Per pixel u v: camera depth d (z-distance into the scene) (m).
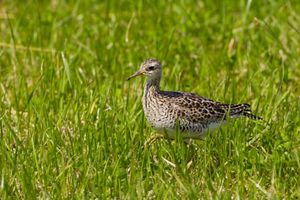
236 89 15.23
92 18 19.95
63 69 16.05
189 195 11.52
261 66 16.66
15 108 14.62
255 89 15.43
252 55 17.23
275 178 12.18
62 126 13.84
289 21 18.81
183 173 12.03
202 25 19.02
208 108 13.07
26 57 17.16
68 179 12.15
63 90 15.12
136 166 12.54
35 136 13.19
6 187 11.70
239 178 12.11
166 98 13.10
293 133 13.59
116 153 12.62
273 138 13.41
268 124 13.62
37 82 14.95
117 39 18.28
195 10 20.12
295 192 11.91
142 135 13.18
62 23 19.17
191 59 17.22
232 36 17.86
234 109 13.30
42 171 12.29
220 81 15.85
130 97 15.04
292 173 12.49
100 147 12.71
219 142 12.94
